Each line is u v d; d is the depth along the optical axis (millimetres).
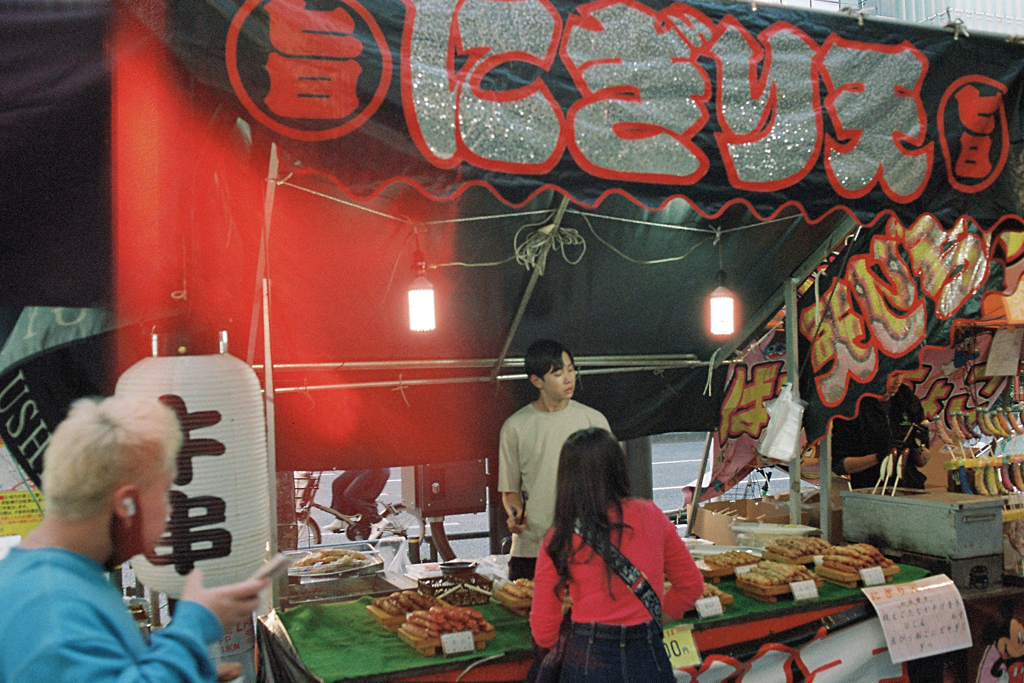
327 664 2918
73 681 1351
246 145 2750
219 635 1628
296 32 2467
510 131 2701
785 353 5020
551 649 2699
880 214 3268
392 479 14008
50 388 3479
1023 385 5621
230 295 3377
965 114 3393
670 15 2949
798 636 3543
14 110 2314
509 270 4305
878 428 5016
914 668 3846
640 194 2891
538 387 4148
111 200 2418
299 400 4336
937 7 6848
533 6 2754
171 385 2482
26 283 2379
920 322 4332
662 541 2732
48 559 1484
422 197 3707
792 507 4789
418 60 2604
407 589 3861
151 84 2393
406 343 4402
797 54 3127
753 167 3027
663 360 5012
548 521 4074
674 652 3246
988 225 3484
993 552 4160
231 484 2521
